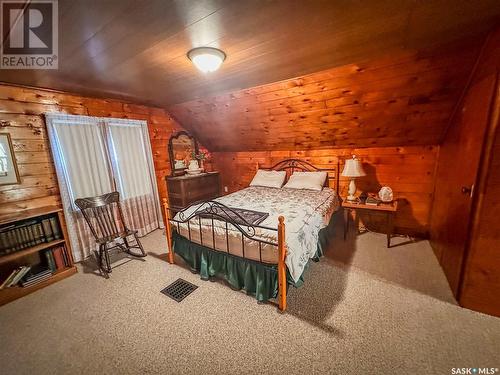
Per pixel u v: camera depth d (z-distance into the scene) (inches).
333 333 62.7
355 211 133.6
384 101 96.0
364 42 66.3
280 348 59.1
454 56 72.1
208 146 184.9
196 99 130.0
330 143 132.6
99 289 87.7
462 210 73.5
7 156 89.7
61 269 98.1
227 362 56.1
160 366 55.9
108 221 121.8
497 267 62.9
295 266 70.3
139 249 121.0
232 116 138.3
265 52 71.3
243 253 78.1
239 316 70.7
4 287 84.0
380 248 109.7
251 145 163.0
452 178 86.4
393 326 63.9
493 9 51.1
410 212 120.3
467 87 78.9
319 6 48.5
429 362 53.4
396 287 80.2
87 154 112.6
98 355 59.7
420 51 72.2
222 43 64.2
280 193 129.4
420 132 105.5
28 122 94.8
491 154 60.1
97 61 72.7
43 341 65.1
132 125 132.0
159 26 53.9
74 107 108.9
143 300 80.1
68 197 106.5
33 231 91.8
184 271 97.9
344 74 88.6
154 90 109.1
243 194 131.3
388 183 123.0
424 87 85.3
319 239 101.3
